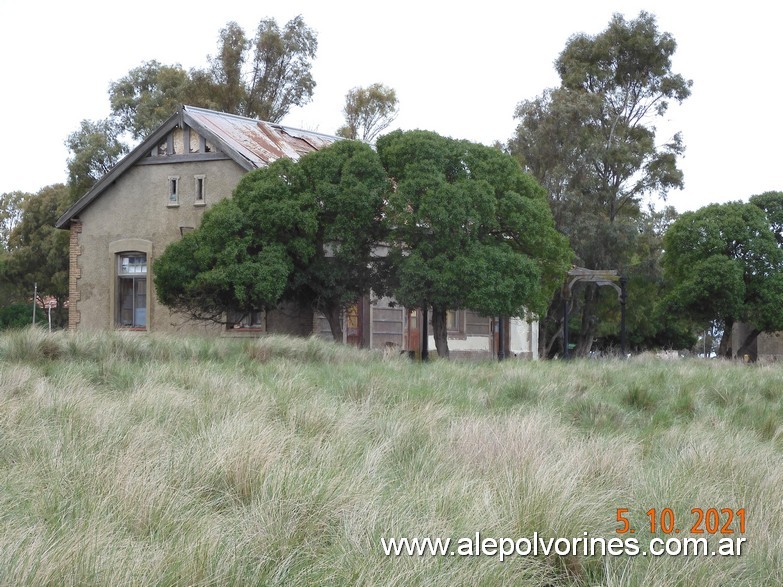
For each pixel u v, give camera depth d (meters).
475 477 6.94
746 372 18.38
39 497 5.64
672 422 11.58
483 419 9.34
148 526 5.24
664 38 48.56
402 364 16.70
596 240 41.66
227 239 21.77
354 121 50.75
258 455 6.51
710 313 34.75
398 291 21.61
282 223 21.50
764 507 6.27
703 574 4.95
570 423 11.00
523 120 44.16
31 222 50.84
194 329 26.84
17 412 8.13
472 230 21.72
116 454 6.66
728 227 34.19
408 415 9.54
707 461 7.61
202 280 21.38
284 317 25.89
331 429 8.67
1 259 52.31
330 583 4.66
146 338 16.97
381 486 6.23
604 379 15.88
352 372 14.26
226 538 5.07
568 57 49.75
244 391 10.39
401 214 21.28
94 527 4.88
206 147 27.19
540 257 23.38
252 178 22.53
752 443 9.20
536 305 23.33
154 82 47.28
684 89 48.31
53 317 51.06
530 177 23.89
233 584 4.47
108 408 8.77
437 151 22.06
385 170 22.62
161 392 9.74
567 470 6.57
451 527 5.41
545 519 5.50
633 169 45.75
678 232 35.09
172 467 6.36
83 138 43.47
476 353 32.78
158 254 27.78
